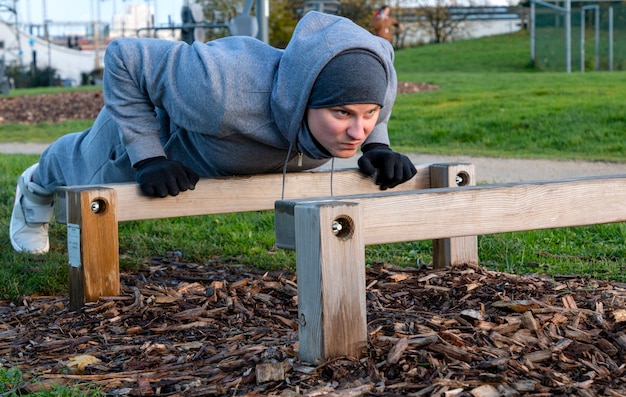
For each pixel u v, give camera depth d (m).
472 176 4.18
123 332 3.26
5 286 4.15
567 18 26.72
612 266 4.55
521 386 2.45
